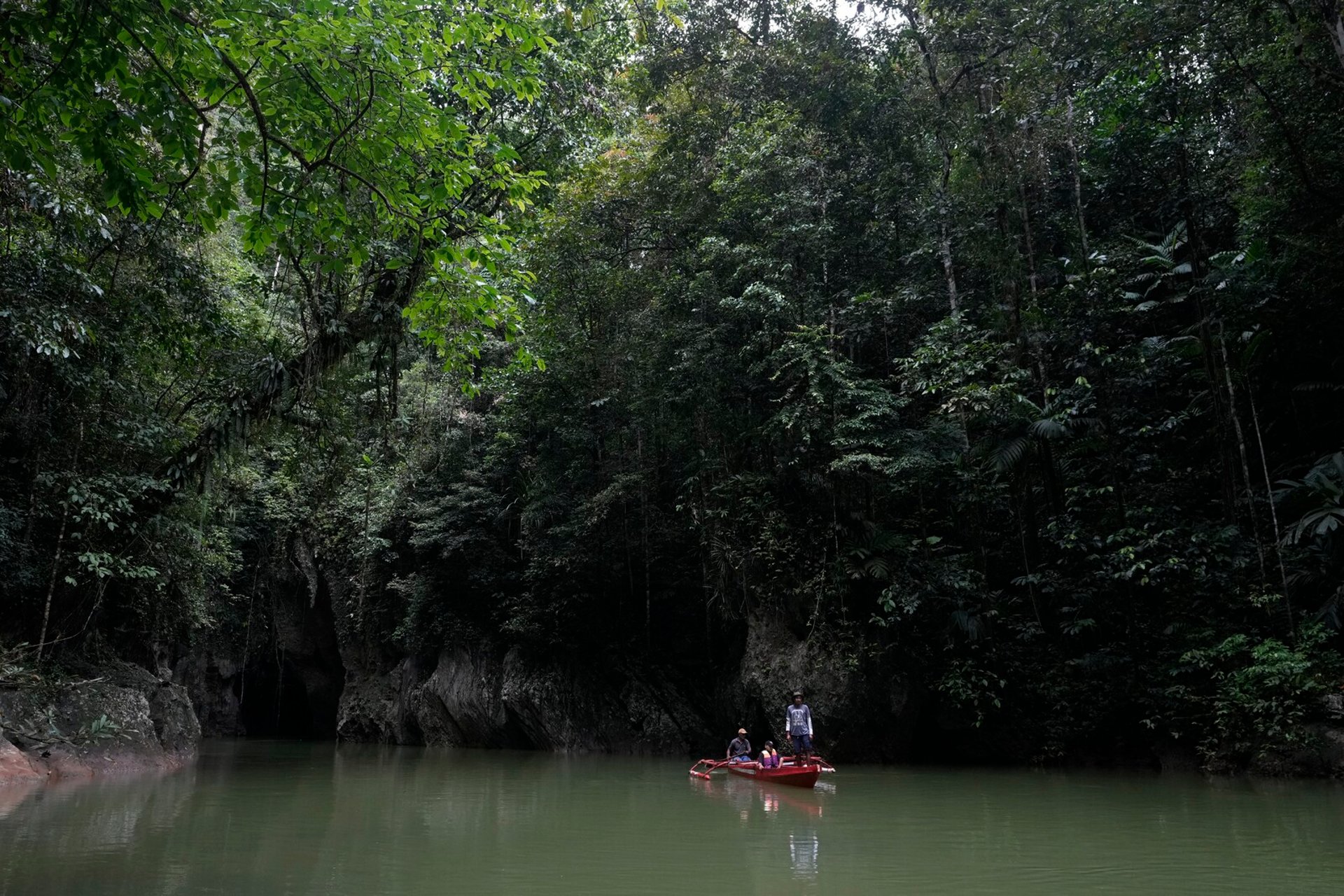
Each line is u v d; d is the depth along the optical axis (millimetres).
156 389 15953
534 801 11406
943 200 17625
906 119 18734
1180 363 17094
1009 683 15922
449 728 23719
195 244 15242
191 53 6195
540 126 14953
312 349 12797
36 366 12984
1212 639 14414
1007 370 16172
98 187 11625
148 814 9711
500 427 23328
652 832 8750
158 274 13539
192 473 13039
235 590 28375
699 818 9719
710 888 6191
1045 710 15844
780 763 14047
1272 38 14609
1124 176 18656
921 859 7273
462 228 8727
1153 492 15867
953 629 16016
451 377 24359
